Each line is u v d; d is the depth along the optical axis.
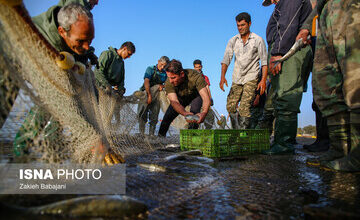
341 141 2.27
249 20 4.76
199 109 5.64
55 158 1.60
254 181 1.74
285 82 3.26
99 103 3.34
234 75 5.23
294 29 3.17
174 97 4.13
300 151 3.78
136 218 1.03
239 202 1.28
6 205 1.04
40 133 1.53
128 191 1.38
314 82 2.43
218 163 2.57
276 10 3.48
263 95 5.21
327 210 1.04
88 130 1.93
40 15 2.02
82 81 2.14
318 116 3.85
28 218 0.95
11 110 1.34
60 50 2.03
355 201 1.30
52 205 1.02
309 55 3.23
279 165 2.47
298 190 1.50
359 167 2.03
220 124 5.36
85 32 1.80
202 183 1.64
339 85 2.21
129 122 3.73
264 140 3.68
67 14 1.75
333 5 2.13
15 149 1.48
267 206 1.22
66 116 1.79
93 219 0.99
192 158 2.69
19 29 1.34
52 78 1.69
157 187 1.50
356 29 1.91
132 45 5.15
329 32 2.19
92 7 3.60
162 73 6.22
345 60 1.99
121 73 5.25
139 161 2.41
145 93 5.59
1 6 1.20
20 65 1.37
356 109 1.98
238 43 5.07
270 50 3.66
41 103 1.54
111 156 2.05
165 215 1.08
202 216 1.08
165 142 4.36
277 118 3.46
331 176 1.93
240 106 5.06
